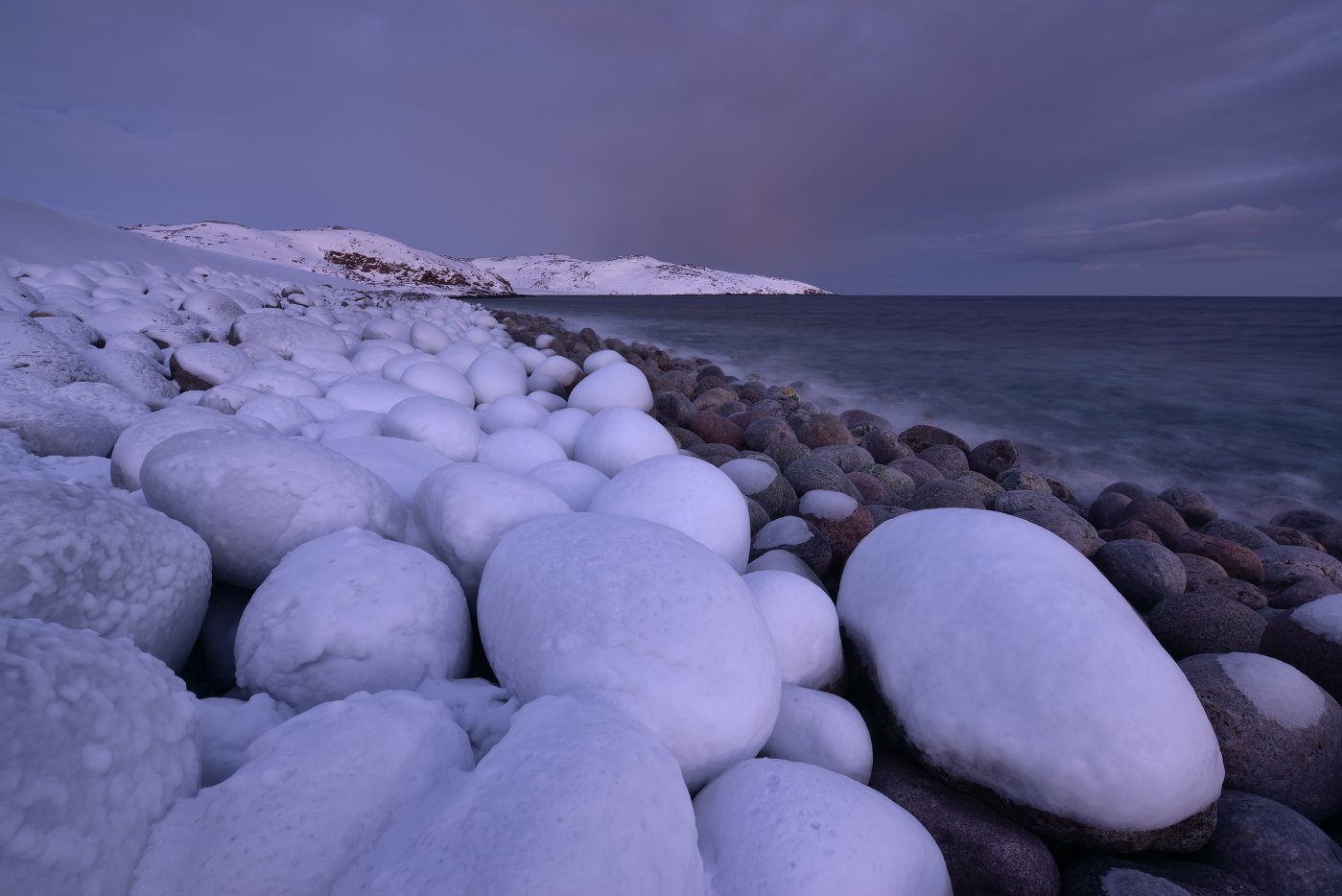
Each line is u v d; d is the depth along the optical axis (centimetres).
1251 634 237
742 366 1255
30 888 67
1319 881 138
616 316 3055
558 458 286
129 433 202
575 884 81
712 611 130
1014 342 1800
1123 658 139
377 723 100
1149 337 1973
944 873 122
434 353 678
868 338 1891
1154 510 423
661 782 100
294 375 361
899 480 434
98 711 79
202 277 1159
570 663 125
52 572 103
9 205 1025
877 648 170
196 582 134
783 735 153
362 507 170
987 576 158
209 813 84
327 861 83
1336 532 451
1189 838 139
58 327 428
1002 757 143
